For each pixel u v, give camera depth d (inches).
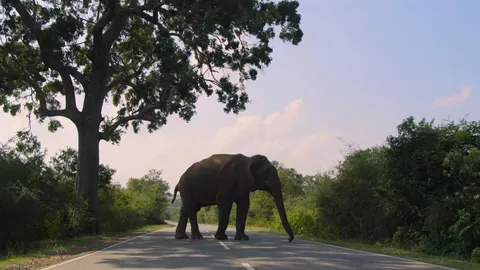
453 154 613.9
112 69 1045.2
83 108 973.2
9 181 631.8
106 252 533.3
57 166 1148.5
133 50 1114.7
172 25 971.9
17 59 993.5
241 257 450.3
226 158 765.9
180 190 815.1
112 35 976.9
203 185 768.9
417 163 687.7
